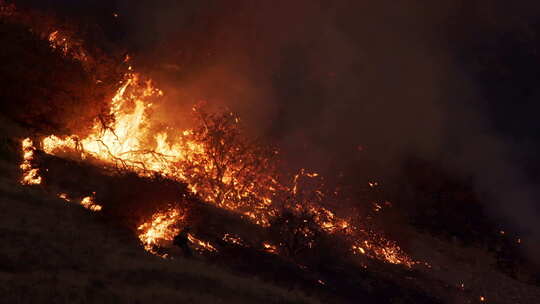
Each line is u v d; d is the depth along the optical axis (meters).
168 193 15.82
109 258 11.91
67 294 9.25
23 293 8.88
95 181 18.23
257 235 19.80
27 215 13.19
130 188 15.29
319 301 14.37
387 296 19.28
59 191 16.47
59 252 11.36
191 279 11.78
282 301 12.41
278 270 16.61
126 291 10.15
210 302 10.68
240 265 15.74
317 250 19.98
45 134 21.06
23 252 10.80
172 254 14.33
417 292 20.92
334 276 18.92
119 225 14.77
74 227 13.31
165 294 10.38
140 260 12.35
